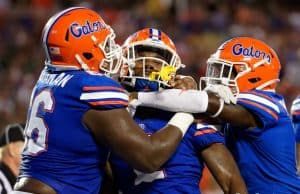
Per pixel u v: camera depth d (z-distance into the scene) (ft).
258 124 27.96
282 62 82.07
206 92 27.02
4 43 84.64
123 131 24.97
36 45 84.99
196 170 27.30
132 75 27.91
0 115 72.38
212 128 27.48
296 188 28.37
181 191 26.76
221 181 26.86
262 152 28.19
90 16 26.68
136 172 27.09
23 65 80.84
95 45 26.32
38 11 89.66
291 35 90.68
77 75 25.98
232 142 28.94
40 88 26.86
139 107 27.81
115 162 27.66
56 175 25.62
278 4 96.17
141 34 28.19
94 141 25.81
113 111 25.16
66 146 25.61
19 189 25.89
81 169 25.81
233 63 28.63
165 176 26.76
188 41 86.02
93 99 25.20
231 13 92.07
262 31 90.17
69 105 25.62
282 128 28.53
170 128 25.86
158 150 25.14
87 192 25.95
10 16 87.86
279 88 71.36
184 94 26.58
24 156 26.63
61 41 26.14
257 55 28.94
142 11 92.58
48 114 25.95
